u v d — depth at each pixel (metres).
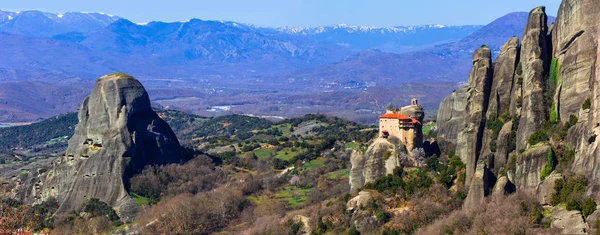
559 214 147.38
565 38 171.25
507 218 153.88
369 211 192.12
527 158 164.00
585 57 164.25
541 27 179.50
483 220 158.50
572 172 153.88
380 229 184.62
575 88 164.88
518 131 175.12
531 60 177.62
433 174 198.62
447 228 165.75
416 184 196.25
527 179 163.50
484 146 185.00
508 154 177.50
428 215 179.88
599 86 149.75
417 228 177.12
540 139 165.88
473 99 191.25
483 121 188.38
